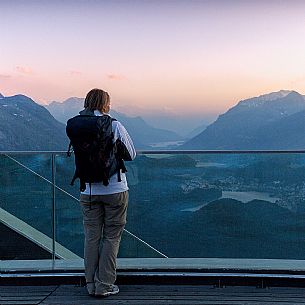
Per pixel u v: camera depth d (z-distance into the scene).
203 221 5.18
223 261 5.08
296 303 4.30
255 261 5.07
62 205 5.39
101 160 4.27
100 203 4.50
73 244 5.35
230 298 4.43
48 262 5.14
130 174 5.22
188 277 4.75
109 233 4.54
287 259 5.11
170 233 5.21
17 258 5.39
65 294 4.59
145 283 4.79
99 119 4.27
